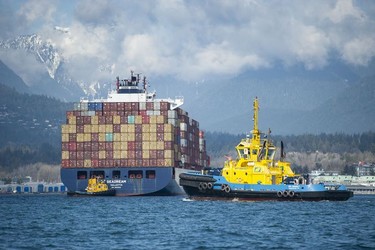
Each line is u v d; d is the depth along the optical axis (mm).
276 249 182250
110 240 199000
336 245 187750
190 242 193750
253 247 185250
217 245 188500
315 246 186375
